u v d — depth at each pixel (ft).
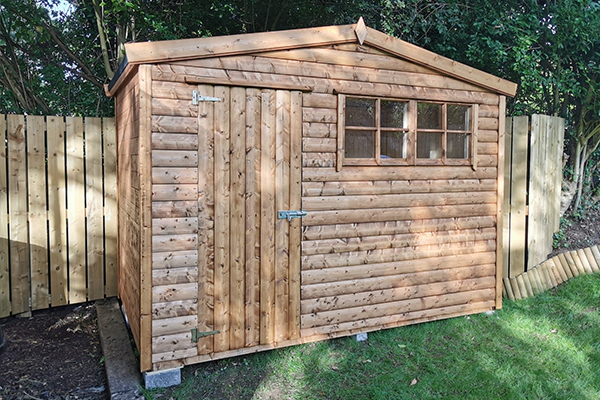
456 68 14.88
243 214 12.26
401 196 14.49
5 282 15.35
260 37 12.10
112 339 13.55
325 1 25.86
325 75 13.15
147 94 11.01
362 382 11.70
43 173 15.83
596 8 20.15
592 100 22.43
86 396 11.20
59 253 16.30
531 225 18.47
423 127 14.92
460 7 24.32
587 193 23.61
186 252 11.62
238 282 12.28
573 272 19.19
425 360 12.86
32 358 13.08
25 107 21.97
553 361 12.75
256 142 12.33
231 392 11.21
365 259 14.02
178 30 23.27
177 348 11.57
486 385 11.52
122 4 19.53
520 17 21.75
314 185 13.16
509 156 18.84
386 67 13.98
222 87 11.84
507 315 16.08
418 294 14.97
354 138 13.79
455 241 15.52
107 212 17.08
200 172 11.68
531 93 24.22
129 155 13.37
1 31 21.25
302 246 13.10
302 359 12.85
